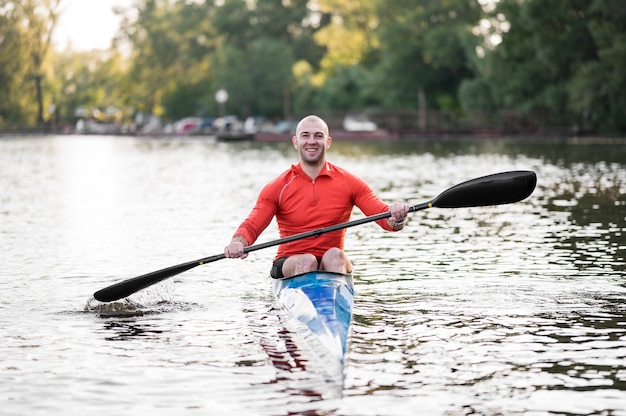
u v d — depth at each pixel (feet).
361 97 307.37
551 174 92.27
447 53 257.34
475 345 28.27
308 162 34.04
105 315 32.83
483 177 34.55
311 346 27.84
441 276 39.17
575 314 32.09
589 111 199.93
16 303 34.73
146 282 32.99
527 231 52.31
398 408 22.84
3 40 340.59
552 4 199.00
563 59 202.39
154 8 386.32
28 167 118.11
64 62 397.80
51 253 46.44
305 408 22.89
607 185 79.25
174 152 161.58
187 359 27.12
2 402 23.47
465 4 265.54
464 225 55.57
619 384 24.48
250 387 24.49
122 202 71.46
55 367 26.43
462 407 22.88
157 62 382.83
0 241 50.62
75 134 304.30
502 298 34.68
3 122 350.43
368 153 146.00
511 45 213.46
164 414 22.56
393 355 27.27
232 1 386.32
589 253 44.29
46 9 344.28
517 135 215.31
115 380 25.20
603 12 191.01
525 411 22.57
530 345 28.19
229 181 91.76
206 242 49.75
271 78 339.36
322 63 342.64
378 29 277.85
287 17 390.21
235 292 36.52
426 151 149.89
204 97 364.79
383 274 39.86
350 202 34.73
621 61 184.24
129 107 401.49
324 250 34.37
